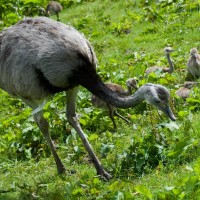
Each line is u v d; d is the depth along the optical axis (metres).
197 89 18.16
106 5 31.30
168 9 27.38
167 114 13.68
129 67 22.08
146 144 14.84
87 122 17.94
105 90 14.62
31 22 15.54
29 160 16.88
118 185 13.56
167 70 20.80
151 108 17.61
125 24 27.34
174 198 12.52
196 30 24.41
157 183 13.59
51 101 19.36
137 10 29.19
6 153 17.44
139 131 16.56
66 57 14.66
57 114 18.44
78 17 31.02
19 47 15.11
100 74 21.66
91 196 13.64
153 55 23.33
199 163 13.16
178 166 14.17
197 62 19.55
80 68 14.71
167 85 19.39
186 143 14.17
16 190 15.10
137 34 26.16
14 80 15.32
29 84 15.06
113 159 15.30
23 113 18.98
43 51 14.75
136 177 14.31
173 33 24.97
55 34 14.97
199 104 17.36
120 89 18.91
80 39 15.09
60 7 31.53
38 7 33.03
